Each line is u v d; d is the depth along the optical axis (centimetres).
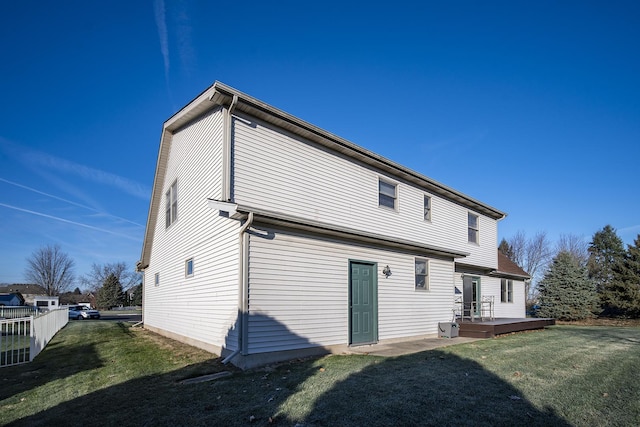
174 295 1260
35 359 925
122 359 870
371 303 1080
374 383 615
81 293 7638
